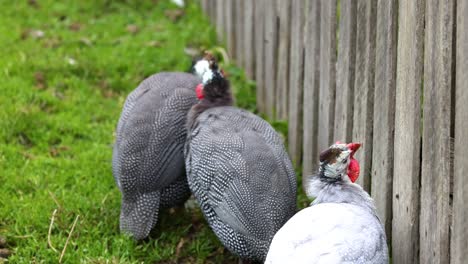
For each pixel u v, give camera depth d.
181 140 2.55
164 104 2.57
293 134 2.88
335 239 2.05
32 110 3.10
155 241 2.57
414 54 2.14
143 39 3.65
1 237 2.53
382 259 2.10
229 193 2.33
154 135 2.52
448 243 2.10
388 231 2.33
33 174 2.81
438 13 2.05
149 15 3.91
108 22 3.84
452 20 2.04
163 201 2.57
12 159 2.88
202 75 2.66
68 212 2.64
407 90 2.18
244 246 2.34
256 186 2.32
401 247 2.25
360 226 2.10
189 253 2.56
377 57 2.31
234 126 2.45
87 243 2.53
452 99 2.26
